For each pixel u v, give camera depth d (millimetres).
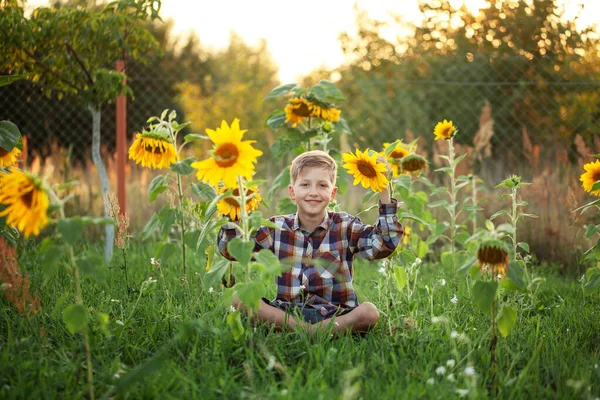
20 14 4812
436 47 9125
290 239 2969
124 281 3635
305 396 2016
